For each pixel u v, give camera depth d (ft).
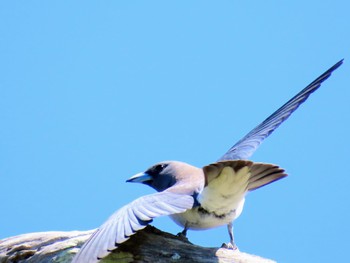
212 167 36.78
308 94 44.06
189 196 38.81
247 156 43.09
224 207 38.86
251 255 37.83
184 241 38.32
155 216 35.83
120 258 36.94
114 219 35.68
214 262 37.06
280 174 38.75
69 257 37.76
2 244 40.57
